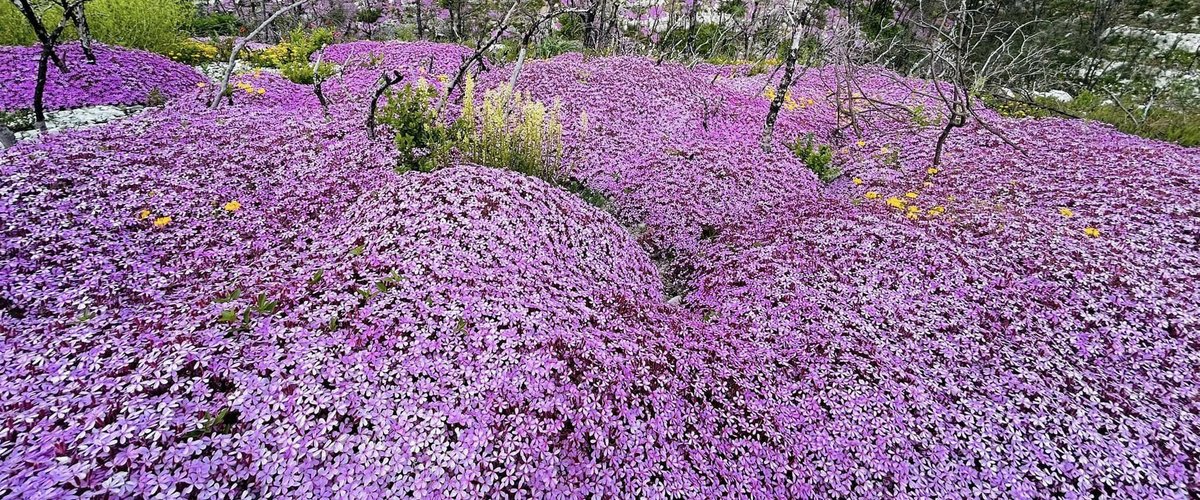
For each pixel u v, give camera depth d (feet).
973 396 18.47
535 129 31.71
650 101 47.96
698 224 32.71
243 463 12.00
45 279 18.51
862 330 21.50
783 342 21.27
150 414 12.17
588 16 80.23
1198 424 17.24
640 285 25.57
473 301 17.53
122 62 48.57
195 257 21.30
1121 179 32.63
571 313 19.22
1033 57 74.43
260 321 15.67
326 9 106.32
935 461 16.71
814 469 16.43
